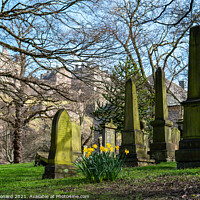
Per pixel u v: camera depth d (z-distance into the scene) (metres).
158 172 6.38
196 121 7.11
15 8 10.46
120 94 19.78
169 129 11.67
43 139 31.36
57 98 17.00
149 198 3.67
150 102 22.88
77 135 13.25
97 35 9.88
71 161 7.55
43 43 10.32
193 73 7.45
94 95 25.12
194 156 6.79
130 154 9.88
